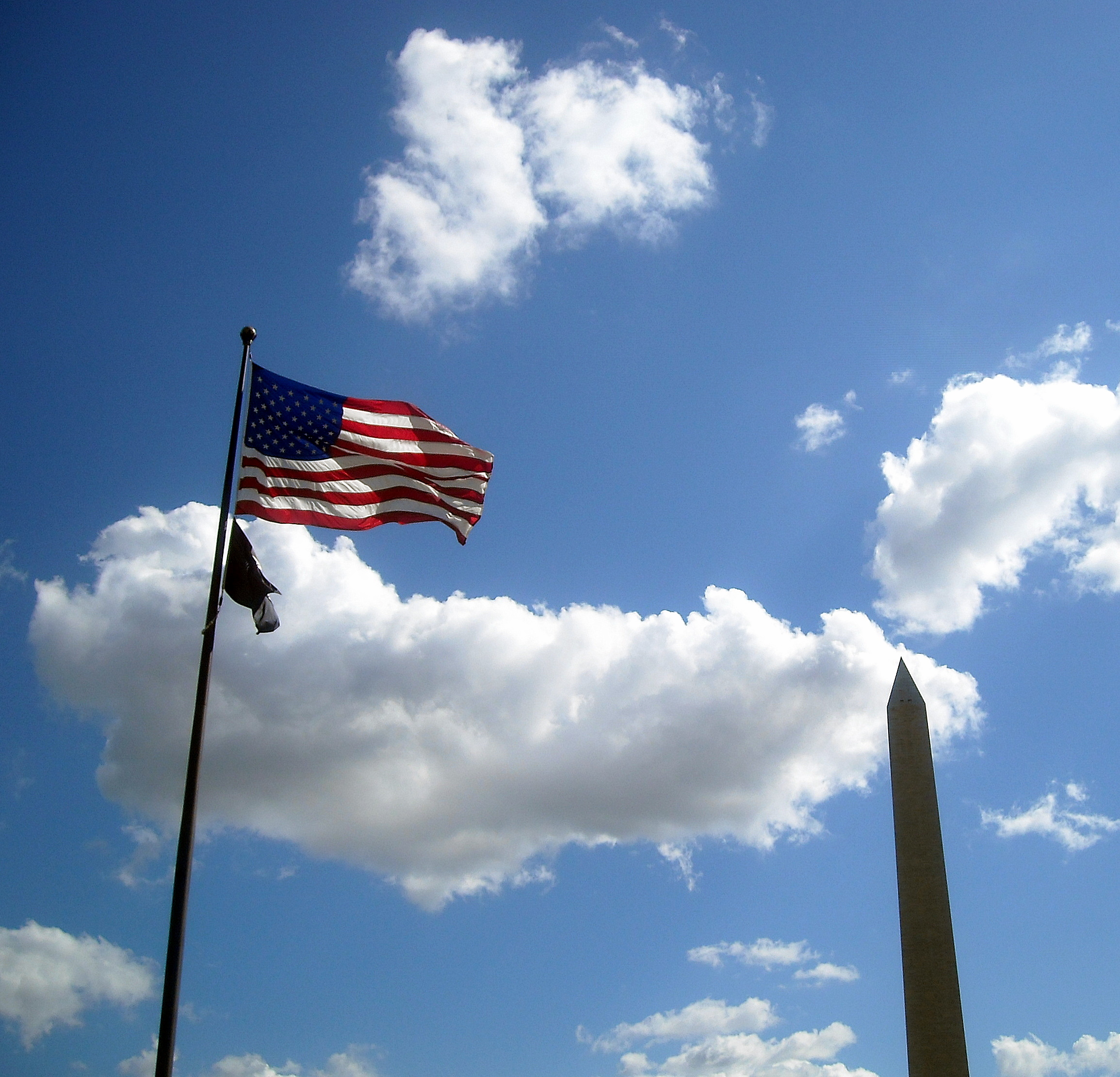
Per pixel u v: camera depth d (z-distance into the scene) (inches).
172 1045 896.9
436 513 1275.8
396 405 1293.1
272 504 1216.8
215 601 1074.1
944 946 1856.5
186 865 961.5
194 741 1015.0
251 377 1243.8
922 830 1925.4
